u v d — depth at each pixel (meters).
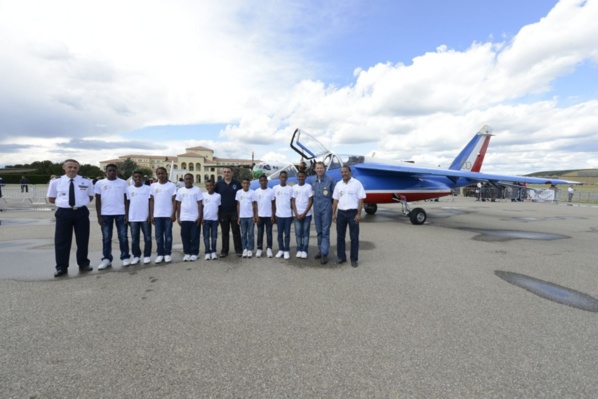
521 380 2.14
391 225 9.94
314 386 2.06
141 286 4.05
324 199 5.25
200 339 2.68
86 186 4.73
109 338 2.69
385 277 4.45
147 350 2.50
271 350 2.50
